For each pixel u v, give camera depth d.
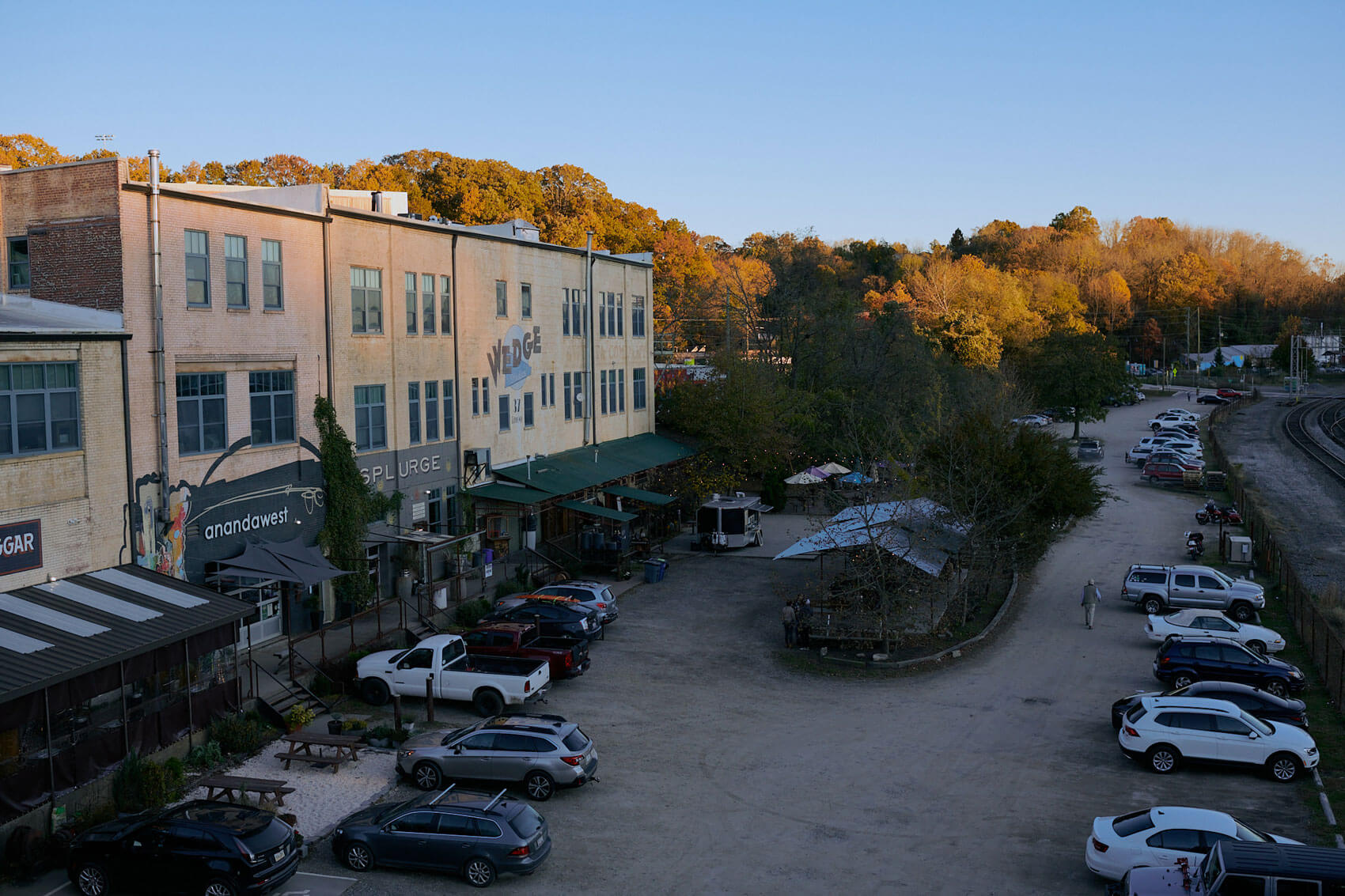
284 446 30.23
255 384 29.38
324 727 24.67
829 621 32.97
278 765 22.48
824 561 45.75
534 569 40.25
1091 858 16.78
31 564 22.27
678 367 72.81
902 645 32.59
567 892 16.88
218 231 27.89
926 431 52.75
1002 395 68.94
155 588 23.52
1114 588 40.66
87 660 19.23
